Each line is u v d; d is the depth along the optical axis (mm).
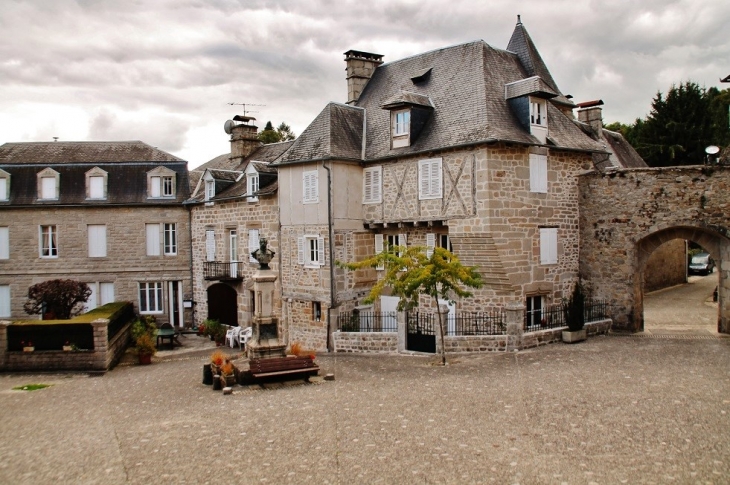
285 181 21109
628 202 17656
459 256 17406
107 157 27844
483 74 18172
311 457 7965
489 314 17234
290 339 21312
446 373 13078
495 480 6973
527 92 17172
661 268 28594
